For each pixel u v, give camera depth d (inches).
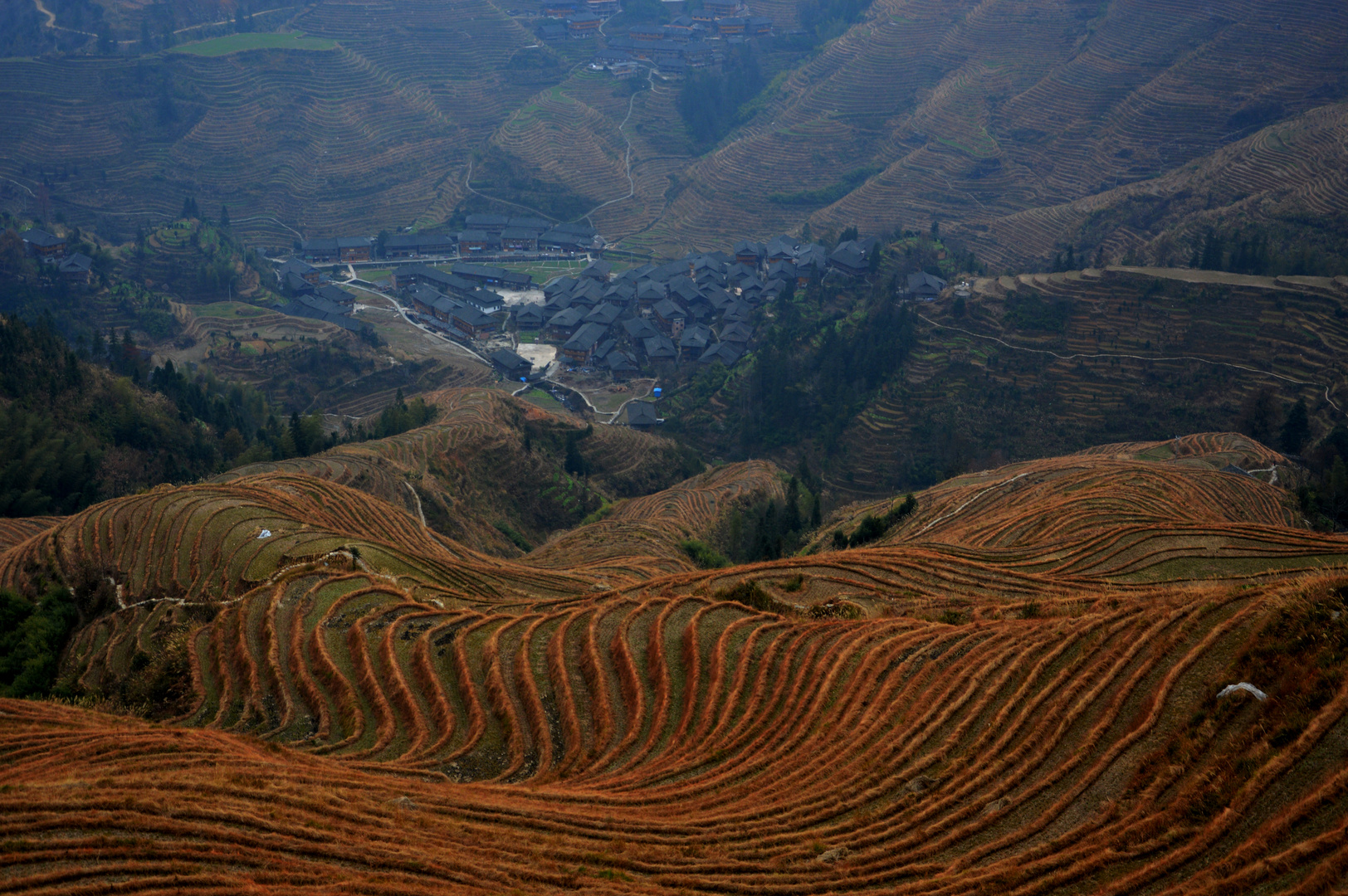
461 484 3563.0
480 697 1411.2
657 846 965.2
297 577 1770.4
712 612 1624.0
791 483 3432.6
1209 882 801.6
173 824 875.4
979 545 2233.0
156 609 1777.8
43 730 1189.1
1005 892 856.3
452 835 948.0
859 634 1486.2
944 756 1109.7
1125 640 1231.5
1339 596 1109.1
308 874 838.5
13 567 2071.9
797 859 943.0
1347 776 843.4
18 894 772.0
